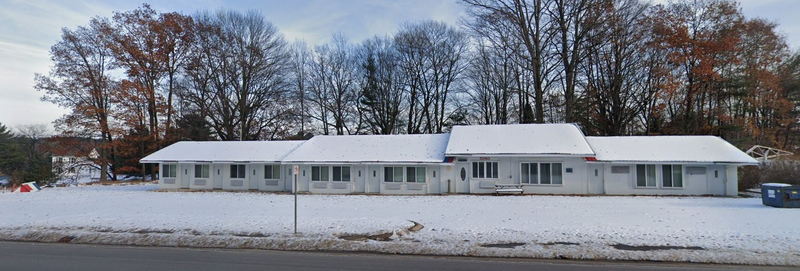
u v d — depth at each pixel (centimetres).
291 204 2042
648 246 1053
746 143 3766
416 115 4962
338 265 937
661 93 3591
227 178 3014
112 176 4472
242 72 4538
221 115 4559
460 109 4888
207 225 1404
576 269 883
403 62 4897
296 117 4969
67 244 1229
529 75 4197
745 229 1237
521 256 995
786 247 1005
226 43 4478
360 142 2950
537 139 2603
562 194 2475
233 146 3183
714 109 3862
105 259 1012
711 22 3519
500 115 4853
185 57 4406
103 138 4125
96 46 4000
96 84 3997
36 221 1545
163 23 4169
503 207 1856
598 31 3616
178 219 1532
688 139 2545
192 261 984
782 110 4038
